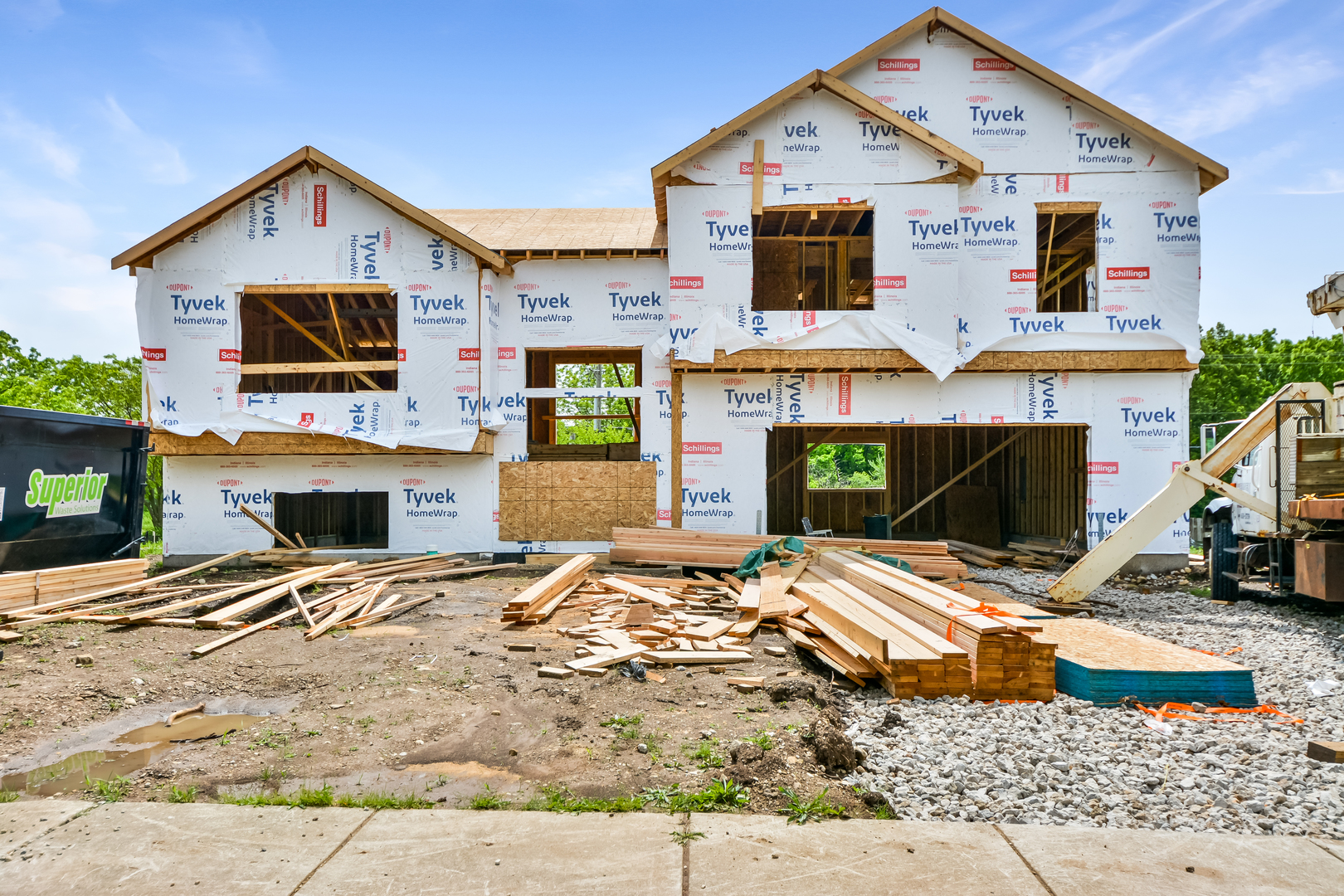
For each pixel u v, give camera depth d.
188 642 6.84
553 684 5.51
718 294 12.55
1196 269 12.58
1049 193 12.71
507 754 4.23
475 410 12.75
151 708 5.20
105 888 2.83
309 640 7.00
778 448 18.97
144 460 10.16
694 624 7.17
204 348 12.72
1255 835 3.39
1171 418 12.72
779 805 3.58
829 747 4.21
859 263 15.72
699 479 13.00
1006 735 4.71
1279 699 5.67
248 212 12.82
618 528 11.82
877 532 14.87
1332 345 38.28
